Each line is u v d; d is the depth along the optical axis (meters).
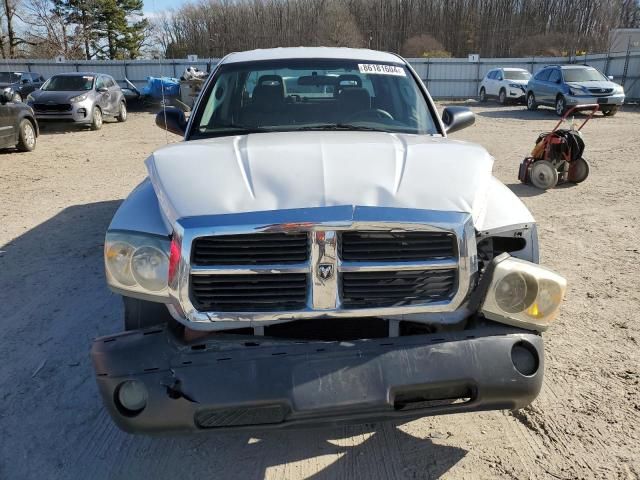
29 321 4.10
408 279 2.25
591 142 12.76
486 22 61.34
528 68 32.50
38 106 16.47
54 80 17.75
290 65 3.89
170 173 2.54
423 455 2.66
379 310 2.23
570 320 3.94
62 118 16.56
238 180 2.42
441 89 33.25
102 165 10.73
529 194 7.71
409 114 3.70
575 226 6.16
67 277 4.92
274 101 3.76
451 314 2.33
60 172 10.02
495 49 61.53
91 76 18.23
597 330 3.79
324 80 3.83
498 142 13.12
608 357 3.46
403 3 61.69
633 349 3.54
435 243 2.25
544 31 61.03
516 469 2.55
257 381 2.12
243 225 2.16
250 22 56.09
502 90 25.38
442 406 2.23
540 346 2.30
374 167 2.51
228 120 3.68
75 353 3.65
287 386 2.11
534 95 21.30
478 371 2.20
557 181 8.02
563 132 8.09
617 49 33.50
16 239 6.02
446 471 2.55
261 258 2.19
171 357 2.19
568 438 2.75
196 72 25.09
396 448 2.72
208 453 2.72
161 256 2.27
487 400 2.22
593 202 7.20
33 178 9.47
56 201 7.75
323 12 56.88
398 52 58.94
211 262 2.19
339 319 2.39
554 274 2.31
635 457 2.61
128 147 13.33
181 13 55.09
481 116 20.05
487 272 2.26
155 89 23.23
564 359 3.44
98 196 8.02
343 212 2.18
